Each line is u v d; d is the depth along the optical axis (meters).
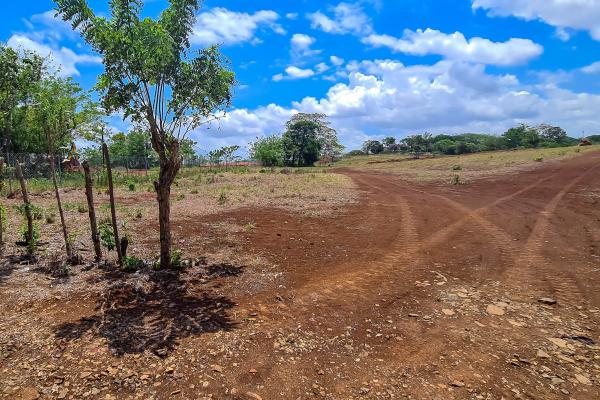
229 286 5.82
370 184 23.78
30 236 6.86
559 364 3.86
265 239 8.83
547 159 31.14
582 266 6.84
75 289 5.47
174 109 6.21
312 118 74.50
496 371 3.74
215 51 6.15
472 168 30.19
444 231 9.91
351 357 3.97
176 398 3.28
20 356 3.82
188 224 10.20
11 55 6.39
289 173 34.69
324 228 10.27
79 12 5.36
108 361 3.78
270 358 3.90
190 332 4.37
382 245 8.51
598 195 15.22
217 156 39.44
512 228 10.05
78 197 16.03
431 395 3.39
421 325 4.68
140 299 5.26
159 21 5.93
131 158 35.50
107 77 5.59
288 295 5.55
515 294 5.63
